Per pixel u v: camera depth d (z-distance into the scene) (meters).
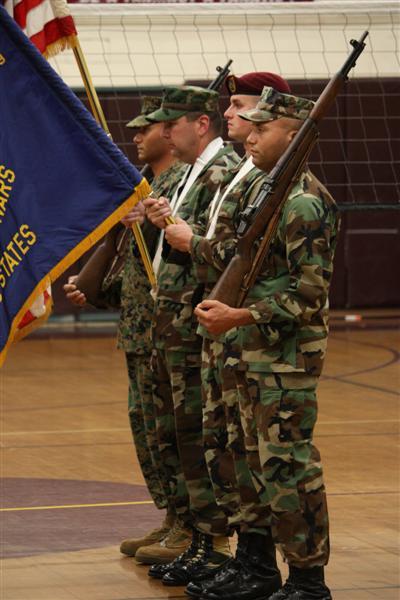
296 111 6.45
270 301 6.21
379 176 22.05
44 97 6.30
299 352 6.31
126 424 13.23
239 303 6.35
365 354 19.36
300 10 15.41
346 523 8.79
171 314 7.40
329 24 20.98
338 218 6.47
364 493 9.81
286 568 7.62
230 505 6.98
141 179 6.23
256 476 6.53
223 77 8.34
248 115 6.46
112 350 20.02
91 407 14.39
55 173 6.28
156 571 7.53
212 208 7.20
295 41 21.14
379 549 8.07
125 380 16.66
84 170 6.27
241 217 6.38
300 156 6.27
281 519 6.31
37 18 6.93
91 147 6.26
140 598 7.03
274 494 6.30
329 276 6.29
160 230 7.84
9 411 14.16
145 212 7.31
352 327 23.28
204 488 7.36
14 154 6.32
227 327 6.23
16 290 6.23
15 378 16.91
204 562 7.35
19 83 6.32
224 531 7.34
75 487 10.11
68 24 6.98
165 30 21.34
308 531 6.29
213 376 6.95
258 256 6.32
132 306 8.02
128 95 21.27
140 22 21.20
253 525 6.79
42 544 8.29
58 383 16.41
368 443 12.05
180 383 7.39
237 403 6.70
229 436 6.76
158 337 7.46
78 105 6.27
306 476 6.30
